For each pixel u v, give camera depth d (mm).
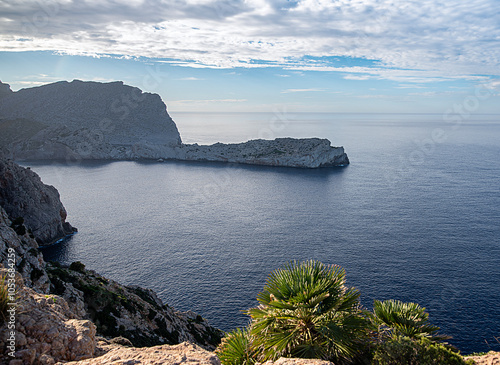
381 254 74500
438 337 10906
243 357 10430
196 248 82312
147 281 64688
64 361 7578
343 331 9555
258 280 64438
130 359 7477
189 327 37312
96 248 83625
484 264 67812
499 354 9867
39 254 34375
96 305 29047
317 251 78062
